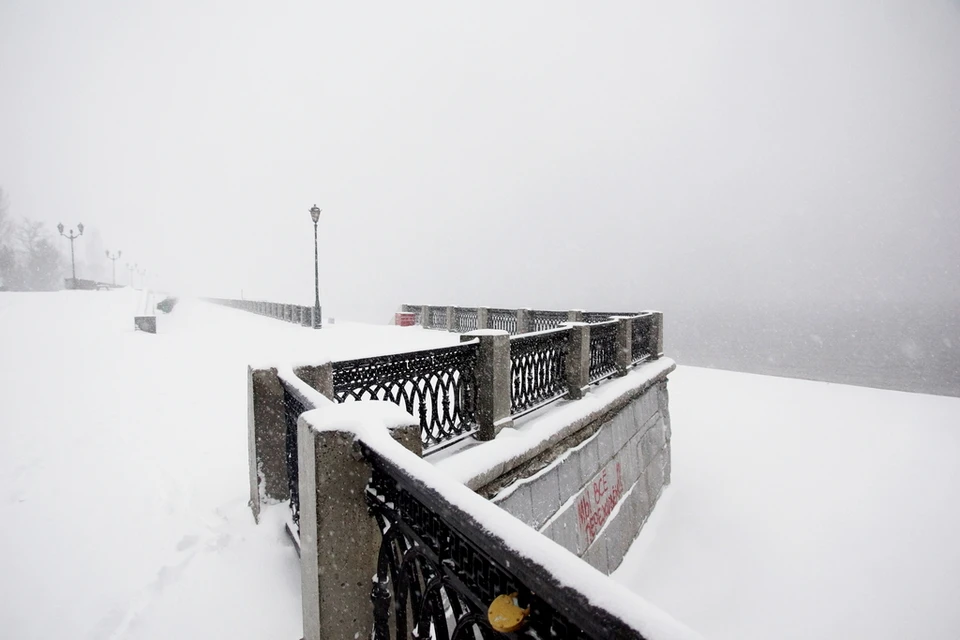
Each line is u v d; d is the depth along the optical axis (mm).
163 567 3072
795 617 5863
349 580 2195
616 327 7641
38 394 7793
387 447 2000
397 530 1961
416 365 3969
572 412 5551
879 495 8742
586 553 5758
